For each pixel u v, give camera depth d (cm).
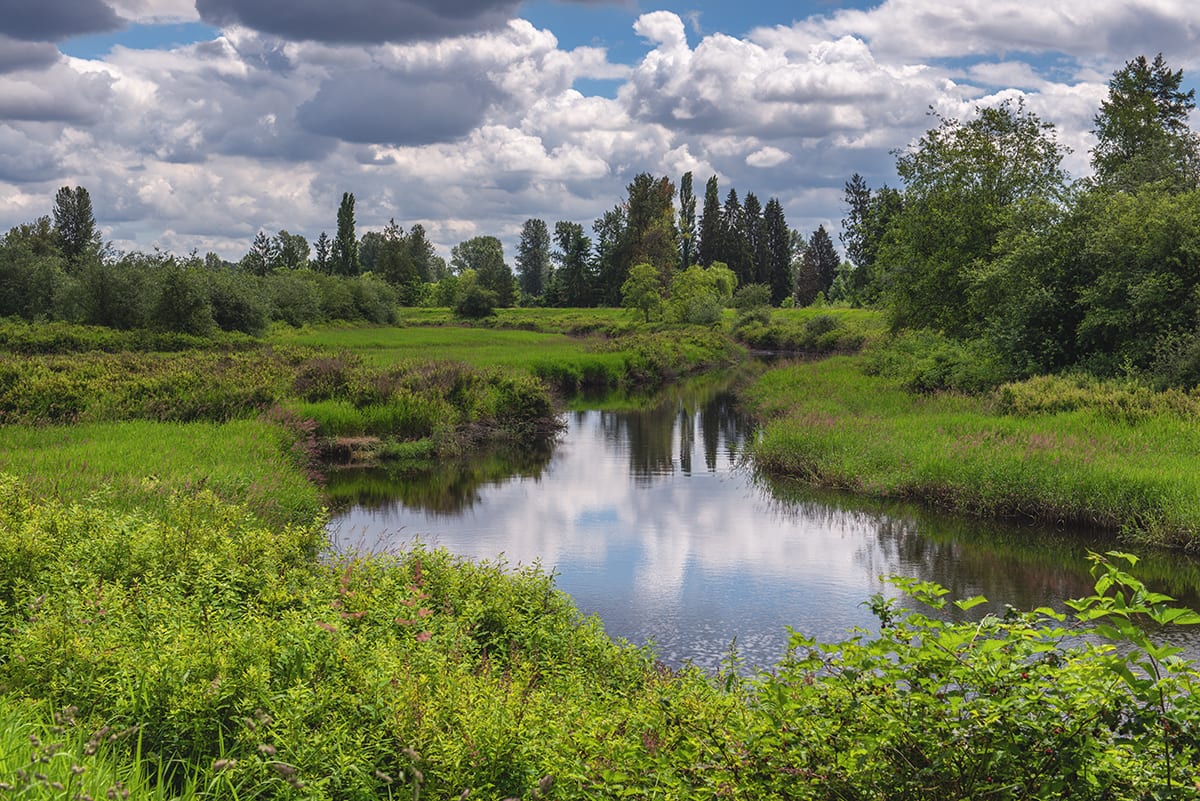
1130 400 1941
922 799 354
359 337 5925
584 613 1088
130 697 475
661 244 11650
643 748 439
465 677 528
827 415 2358
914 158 3481
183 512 1025
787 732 391
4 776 362
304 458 2059
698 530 1538
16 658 521
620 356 4697
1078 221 2630
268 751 398
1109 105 4806
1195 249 2216
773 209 12212
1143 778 331
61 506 948
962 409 2328
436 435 2472
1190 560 1274
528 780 435
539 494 1883
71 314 4928
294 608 670
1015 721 340
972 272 2930
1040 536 1434
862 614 1084
